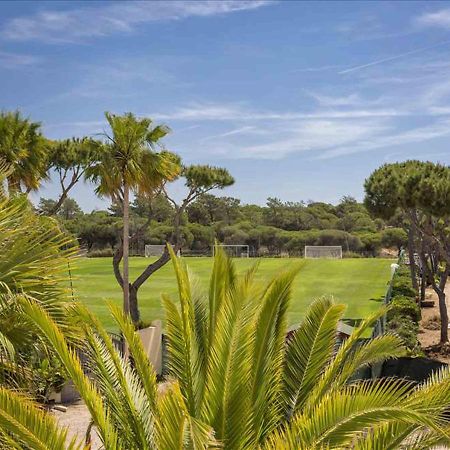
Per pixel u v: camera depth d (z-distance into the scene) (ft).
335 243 306.55
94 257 264.93
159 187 78.43
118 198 76.84
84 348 23.57
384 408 16.81
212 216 336.29
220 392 20.18
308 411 21.45
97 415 19.42
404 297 105.70
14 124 76.18
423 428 20.13
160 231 286.46
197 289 27.53
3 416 16.33
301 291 161.17
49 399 48.67
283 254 305.53
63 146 107.55
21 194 27.04
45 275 22.41
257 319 22.86
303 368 25.17
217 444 14.38
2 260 21.36
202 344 24.99
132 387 22.74
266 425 22.66
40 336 21.36
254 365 22.58
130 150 72.23
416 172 77.61
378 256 303.89
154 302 135.33
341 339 47.67
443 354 85.66
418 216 114.11
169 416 17.33
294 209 355.97
